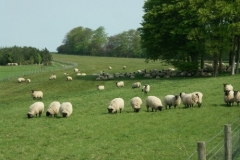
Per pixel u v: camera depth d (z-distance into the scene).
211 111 26.55
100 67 108.50
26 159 17.66
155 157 16.81
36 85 67.81
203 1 58.22
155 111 28.19
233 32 54.66
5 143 20.81
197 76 60.25
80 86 62.25
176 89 41.47
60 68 109.56
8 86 69.38
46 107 36.59
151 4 71.94
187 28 59.84
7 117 31.41
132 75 69.25
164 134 20.92
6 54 145.12
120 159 16.86
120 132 21.98
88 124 24.67
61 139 21.09
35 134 22.67
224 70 67.25
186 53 66.38
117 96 40.81
